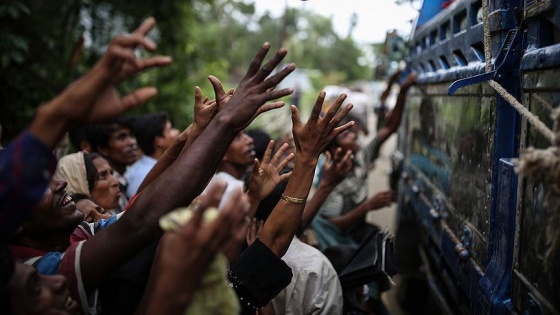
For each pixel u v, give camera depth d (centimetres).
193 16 891
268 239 218
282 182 261
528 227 186
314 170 218
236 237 138
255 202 228
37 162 131
